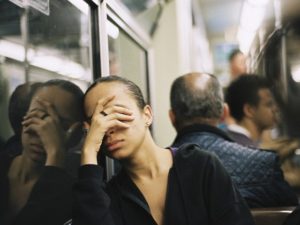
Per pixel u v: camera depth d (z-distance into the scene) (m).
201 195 0.93
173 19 2.68
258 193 1.33
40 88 0.99
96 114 0.88
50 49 1.07
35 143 0.94
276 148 2.47
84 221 0.81
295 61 2.61
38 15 1.00
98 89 0.90
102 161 1.29
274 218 1.28
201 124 1.47
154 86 2.68
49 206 1.01
